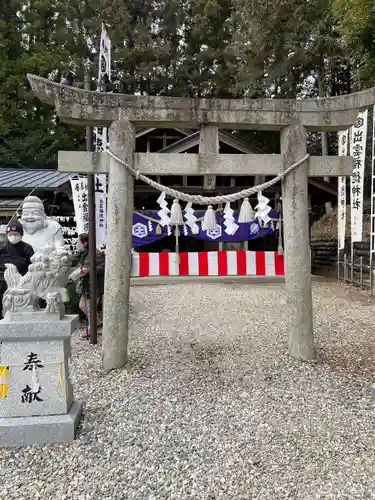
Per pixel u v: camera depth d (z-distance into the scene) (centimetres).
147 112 448
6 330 305
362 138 910
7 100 1811
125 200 451
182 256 1155
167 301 877
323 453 292
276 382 418
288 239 477
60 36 1953
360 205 937
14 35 1864
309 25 1291
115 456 291
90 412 352
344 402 373
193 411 356
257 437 314
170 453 294
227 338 588
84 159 452
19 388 312
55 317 315
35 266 318
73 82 526
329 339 575
